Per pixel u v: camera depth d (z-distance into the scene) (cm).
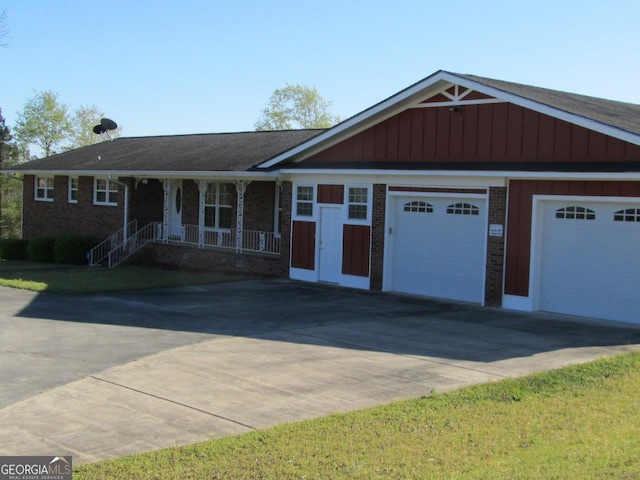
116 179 2883
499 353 1168
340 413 818
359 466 646
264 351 1159
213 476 623
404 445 704
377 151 1917
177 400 874
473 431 751
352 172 1925
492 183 1661
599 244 1514
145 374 999
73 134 6488
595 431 752
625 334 1345
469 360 1114
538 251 1598
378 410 827
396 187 1869
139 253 2806
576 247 1550
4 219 5594
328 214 2072
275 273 2255
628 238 1471
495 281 1659
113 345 1196
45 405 848
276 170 2162
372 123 1922
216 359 1095
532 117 1592
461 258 1761
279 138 2834
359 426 765
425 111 1806
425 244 1836
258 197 2636
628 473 623
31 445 711
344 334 1320
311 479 616
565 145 1536
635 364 1065
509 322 1470
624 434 741
